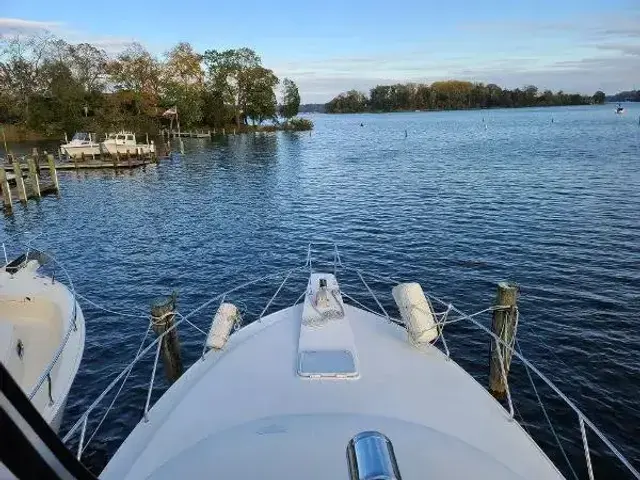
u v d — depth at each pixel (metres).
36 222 24.34
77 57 68.31
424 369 5.86
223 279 16.20
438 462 3.72
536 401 9.52
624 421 8.96
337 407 5.09
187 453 3.96
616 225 20.23
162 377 10.61
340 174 39.09
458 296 14.23
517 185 30.27
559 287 14.41
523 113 167.00
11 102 64.88
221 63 87.00
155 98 76.25
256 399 5.22
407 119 160.38
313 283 7.84
